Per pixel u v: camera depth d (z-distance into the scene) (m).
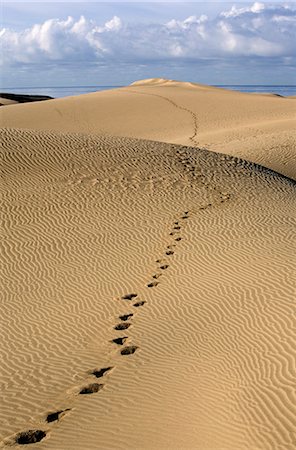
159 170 20.86
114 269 13.62
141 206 17.61
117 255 14.38
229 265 13.07
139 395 8.45
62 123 48.81
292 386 7.96
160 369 9.17
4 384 9.18
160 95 58.56
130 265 13.77
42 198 17.98
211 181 20.23
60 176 19.64
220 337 9.98
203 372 8.88
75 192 18.47
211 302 11.39
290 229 15.22
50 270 13.78
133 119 48.78
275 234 14.83
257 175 21.86
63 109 53.66
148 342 10.15
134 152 22.70
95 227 16.16
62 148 22.09
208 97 56.53
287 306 10.65
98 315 11.45
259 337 9.70
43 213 17.05
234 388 8.23
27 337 10.78
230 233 15.15
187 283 12.44
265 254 13.44
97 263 14.01
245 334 9.92
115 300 12.06
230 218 16.41
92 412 8.12
